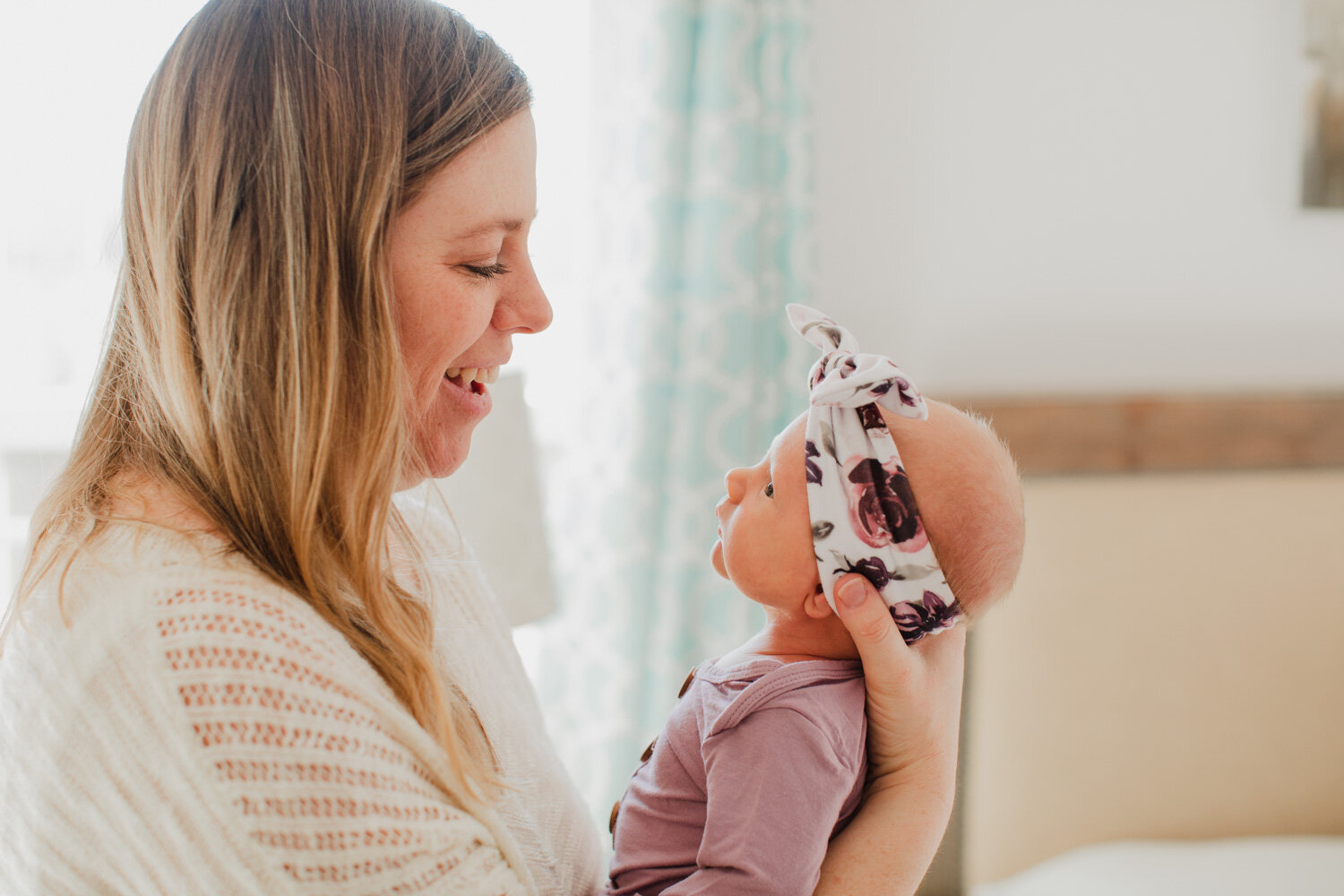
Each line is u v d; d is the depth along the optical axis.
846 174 2.06
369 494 0.64
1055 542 1.97
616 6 1.97
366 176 0.62
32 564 0.64
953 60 2.07
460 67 0.67
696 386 1.92
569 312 2.12
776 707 0.75
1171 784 2.00
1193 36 2.10
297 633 0.59
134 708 0.56
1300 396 2.04
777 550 0.81
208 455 0.62
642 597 1.94
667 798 0.79
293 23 0.62
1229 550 2.01
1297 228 2.16
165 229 0.62
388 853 0.57
